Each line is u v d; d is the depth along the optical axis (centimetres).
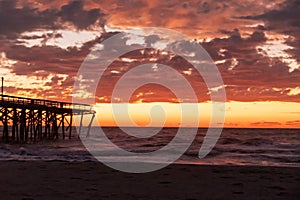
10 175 1527
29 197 1080
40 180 1406
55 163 2000
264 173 1705
